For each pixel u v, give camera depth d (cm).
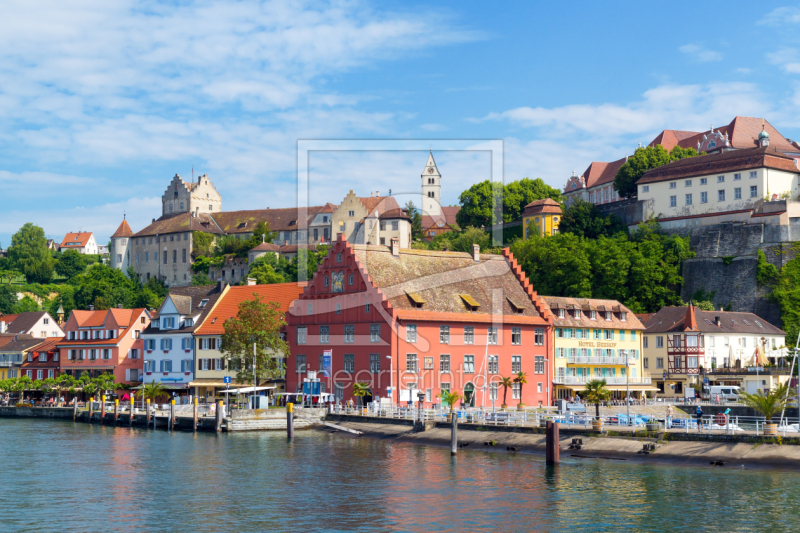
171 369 13025
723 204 17812
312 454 7700
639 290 16862
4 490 6009
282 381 11219
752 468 6425
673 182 18750
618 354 13100
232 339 10894
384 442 8581
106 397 13350
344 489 5928
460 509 5259
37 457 7712
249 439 9006
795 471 6247
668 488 5784
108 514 5231
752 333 14662
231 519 5072
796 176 17750
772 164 17325
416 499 5559
